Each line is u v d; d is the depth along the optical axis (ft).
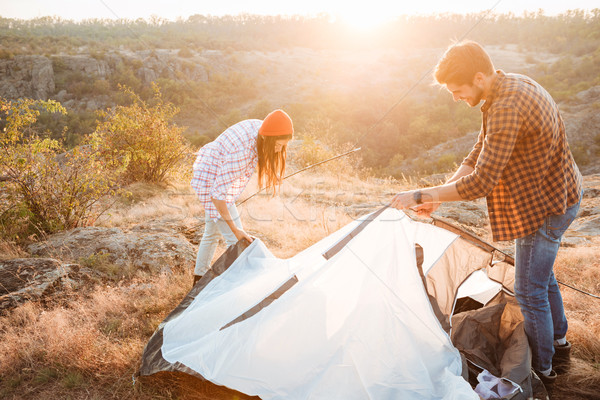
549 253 6.97
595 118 248.73
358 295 7.28
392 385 6.44
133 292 11.87
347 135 296.10
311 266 7.81
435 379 6.63
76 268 13.01
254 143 9.77
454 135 303.07
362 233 7.96
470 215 22.31
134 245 14.87
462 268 8.46
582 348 8.37
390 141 300.81
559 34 590.55
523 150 6.56
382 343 6.82
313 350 6.77
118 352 8.41
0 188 17.97
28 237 16.46
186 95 394.11
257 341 6.89
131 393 7.41
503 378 6.78
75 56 405.80
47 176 17.81
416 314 7.23
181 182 32.17
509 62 502.79
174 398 7.22
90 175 18.65
